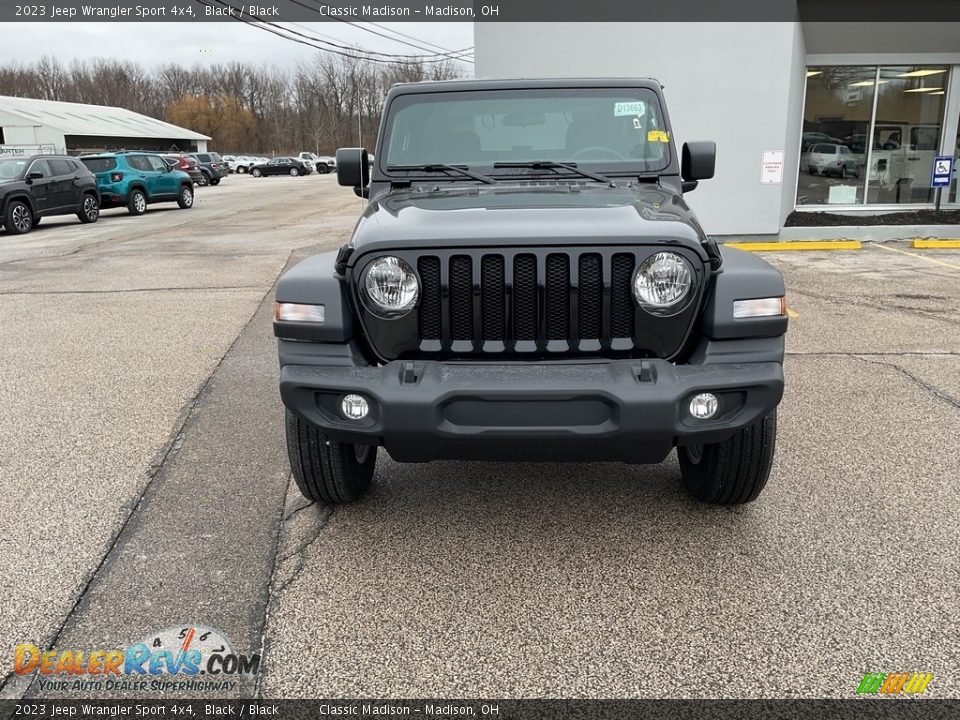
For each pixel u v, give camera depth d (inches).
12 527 136.6
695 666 98.4
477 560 124.8
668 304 112.4
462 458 116.3
